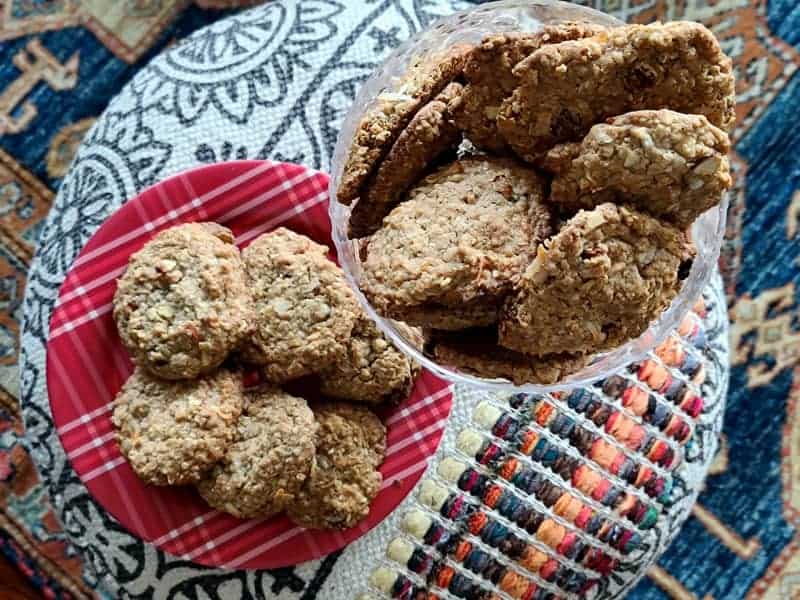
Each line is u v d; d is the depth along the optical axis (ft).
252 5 2.19
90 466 1.33
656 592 2.19
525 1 1.25
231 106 1.48
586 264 1.03
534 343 1.09
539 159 1.14
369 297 1.12
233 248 1.35
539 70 1.07
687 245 1.12
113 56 2.19
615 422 1.47
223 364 1.35
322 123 1.48
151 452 1.28
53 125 2.18
